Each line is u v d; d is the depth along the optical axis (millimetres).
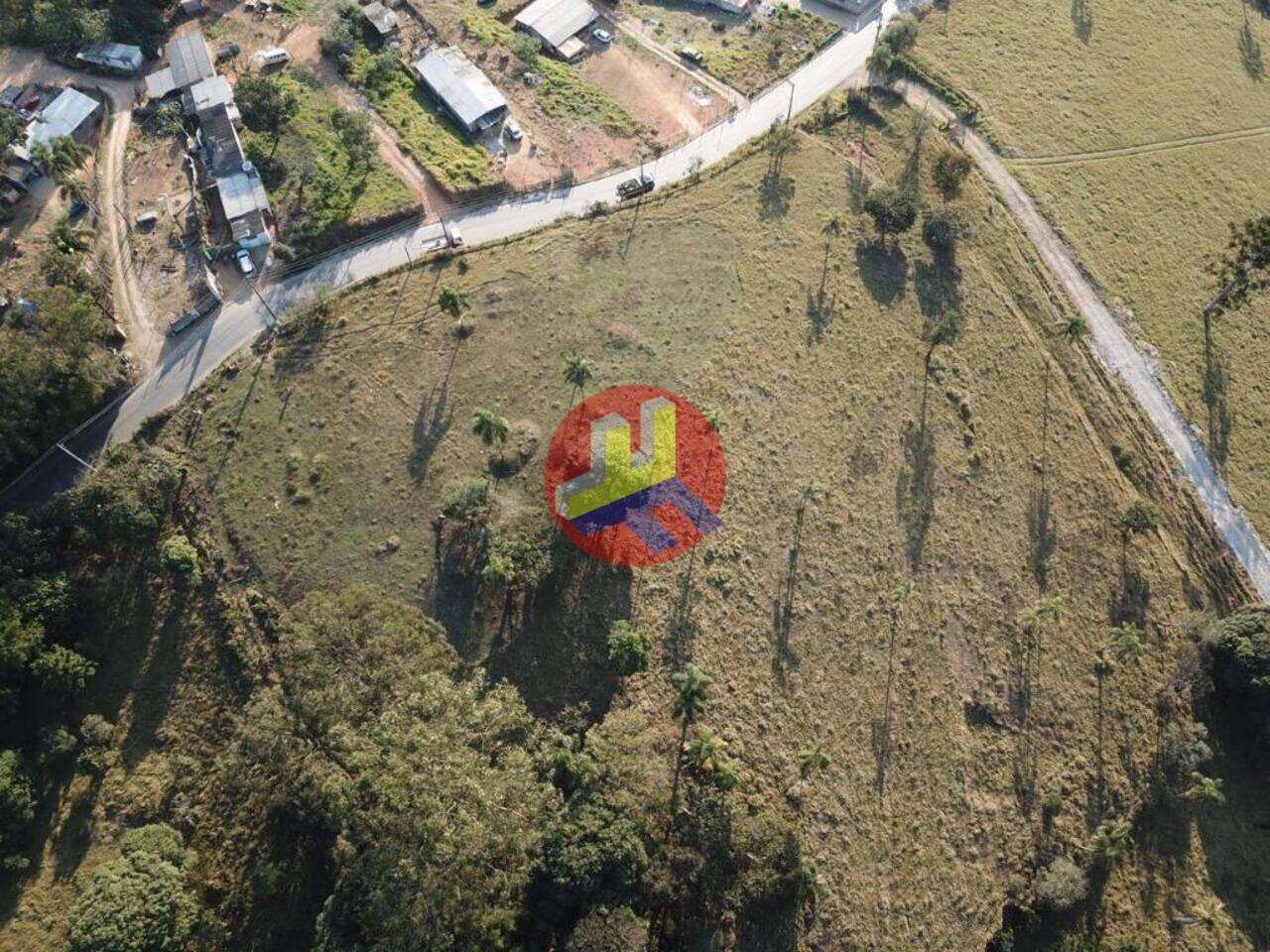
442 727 70562
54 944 70812
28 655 76312
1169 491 115875
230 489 91688
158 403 95625
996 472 109562
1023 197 137875
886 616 96500
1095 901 92625
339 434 96375
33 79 120812
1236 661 99938
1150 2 169000
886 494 103812
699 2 154250
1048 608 99188
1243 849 97688
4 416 84688
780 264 118438
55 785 77188
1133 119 150125
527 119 128375
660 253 116875
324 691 75250
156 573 86250
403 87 128375
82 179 110500
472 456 96000
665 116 134500
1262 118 155250
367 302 105312
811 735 88562
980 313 121375
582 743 81188
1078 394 120125
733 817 77750
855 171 131625
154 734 81125
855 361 112062
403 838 67688
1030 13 162625
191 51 122438
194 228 107000
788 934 79625
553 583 88062
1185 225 139000
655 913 76438
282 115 114250
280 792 78062
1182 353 126312
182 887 71688
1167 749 98312
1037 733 97438
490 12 142500
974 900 87250
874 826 86688
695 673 78062
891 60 141625
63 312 87625
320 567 89062
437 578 89125
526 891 71812
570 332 107250
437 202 116500
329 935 69062
